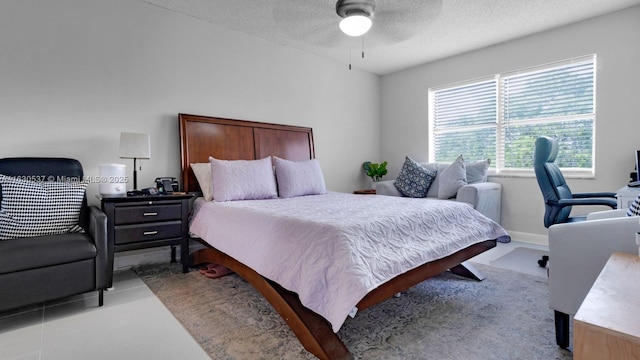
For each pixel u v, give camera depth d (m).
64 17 2.65
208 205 2.77
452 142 4.62
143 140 2.77
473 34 3.70
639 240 1.24
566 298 1.54
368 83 5.17
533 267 2.89
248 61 3.75
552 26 3.53
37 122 2.56
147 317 1.96
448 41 3.91
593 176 3.41
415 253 1.87
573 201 2.42
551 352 1.57
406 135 5.05
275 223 1.98
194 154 3.29
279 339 1.72
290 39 3.87
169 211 2.70
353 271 1.50
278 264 1.80
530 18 3.32
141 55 3.03
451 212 2.38
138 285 2.50
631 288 0.98
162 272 2.82
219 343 1.68
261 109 3.87
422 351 1.60
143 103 3.05
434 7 3.02
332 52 4.30
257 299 2.24
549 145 2.57
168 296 2.29
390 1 2.88
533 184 3.82
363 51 4.23
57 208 2.21
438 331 1.79
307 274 1.61
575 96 3.54
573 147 3.58
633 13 3.12
